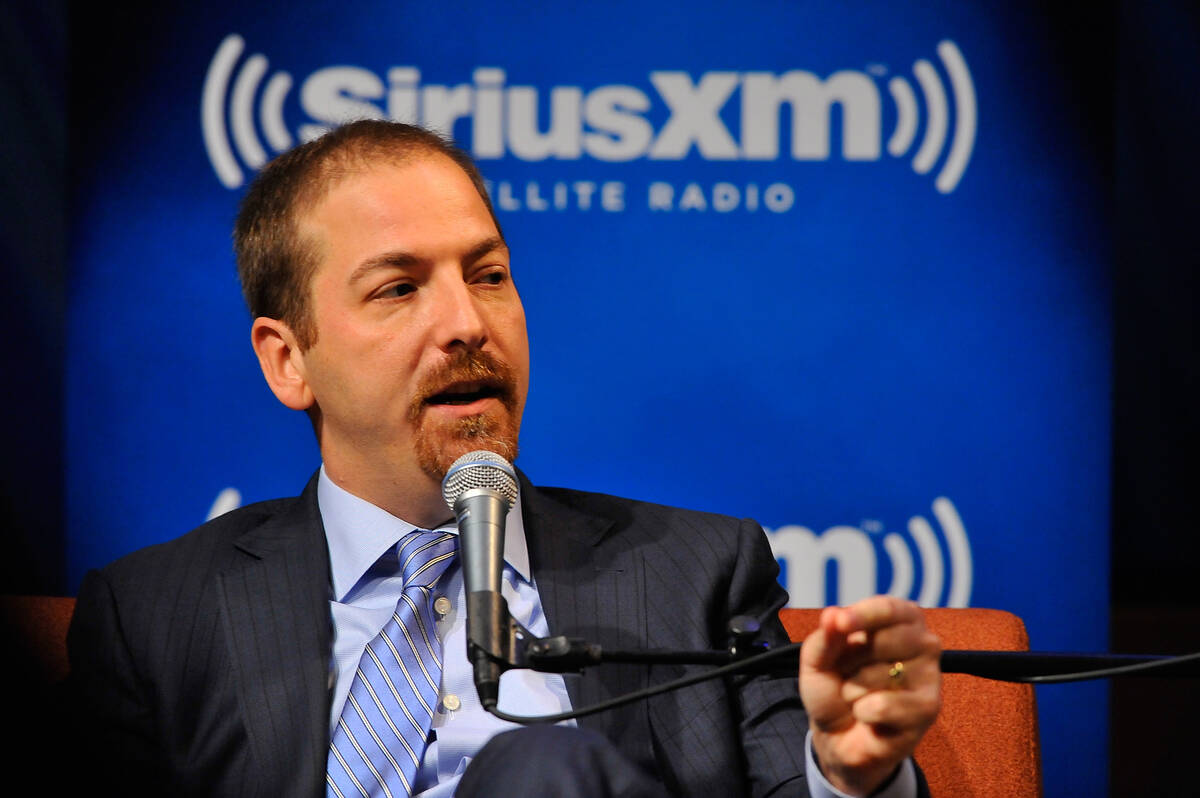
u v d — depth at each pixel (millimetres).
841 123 7879
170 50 7879
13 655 5188
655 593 4730
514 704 4500
